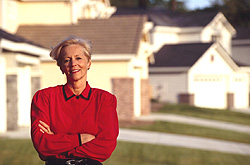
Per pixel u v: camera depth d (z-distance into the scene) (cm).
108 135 349
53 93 356
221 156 1479
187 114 2648
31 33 2392
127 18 2473
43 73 2208
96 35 2356
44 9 2497
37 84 1919
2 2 2192
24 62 1777
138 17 2472
